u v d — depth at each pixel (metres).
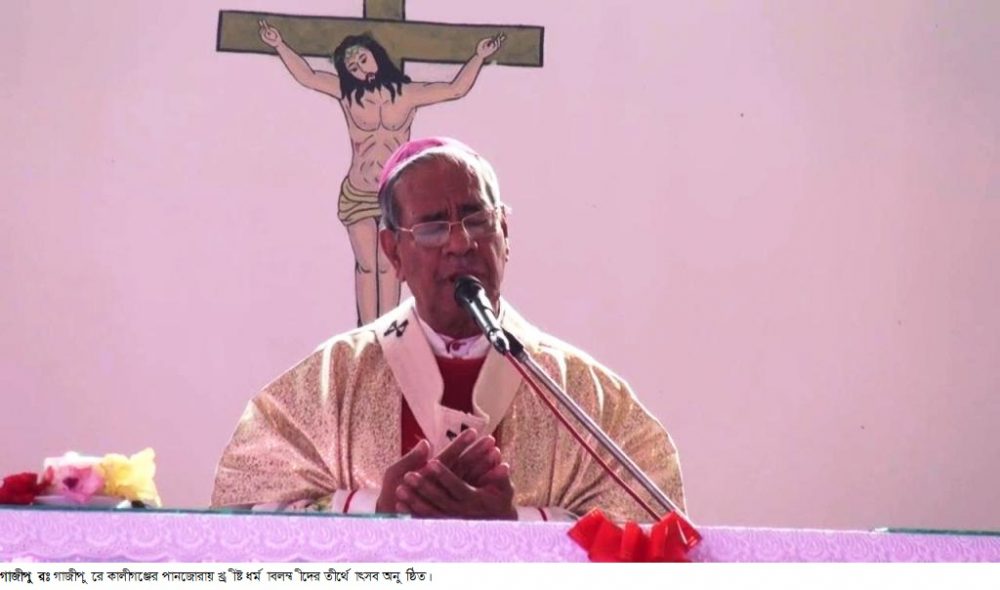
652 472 4.82
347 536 2.91
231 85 7.99
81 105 7.91
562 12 8.13
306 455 4.84
